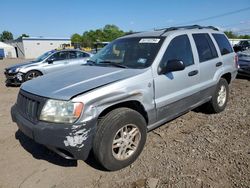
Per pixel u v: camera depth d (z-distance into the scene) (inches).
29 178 129.1
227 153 146.6
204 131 179.6
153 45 158.4
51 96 118.7
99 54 185.8
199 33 192.5
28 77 394.9
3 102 287.9
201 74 182.1
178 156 144.7
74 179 127.2
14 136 181.0
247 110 224.2
